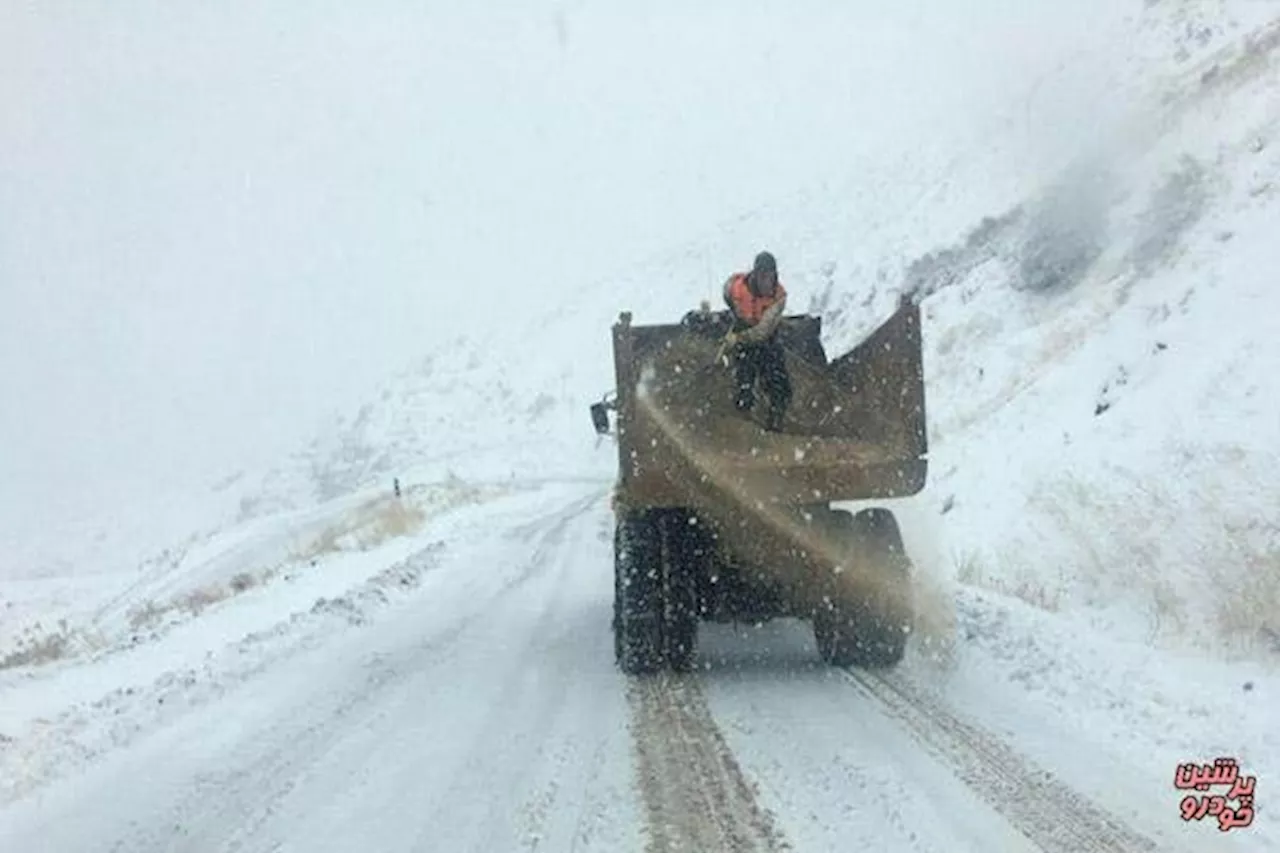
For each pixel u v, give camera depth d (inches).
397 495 1439.5
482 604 569.9
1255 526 440.5
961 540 620.7
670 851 234.1
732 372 396.8
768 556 399.9
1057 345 953.5
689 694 368.8
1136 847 229.0
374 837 248.4
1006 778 271.6
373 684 394.3
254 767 301.9
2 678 439.5
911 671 389.4
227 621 547.8
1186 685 334.0
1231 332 650.2
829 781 274.8
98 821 266.7
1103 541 510.3
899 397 396.2
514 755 305.3
